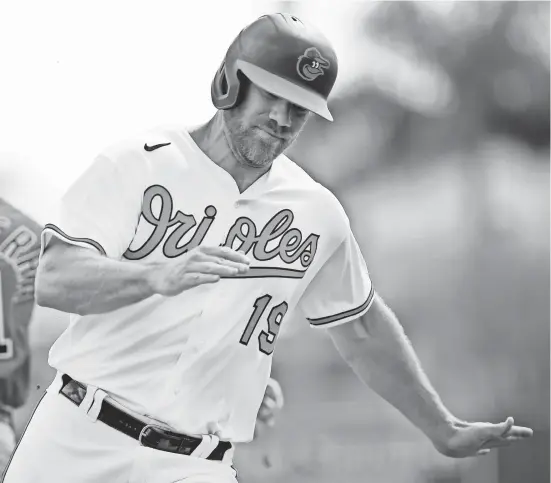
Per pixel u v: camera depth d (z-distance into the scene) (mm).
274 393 11391
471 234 48156
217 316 9492
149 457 9305
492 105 47406
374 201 48531
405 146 47781
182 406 9375
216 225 9586
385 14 46031
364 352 11203
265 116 9172
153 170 9359
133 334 9359
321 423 35531
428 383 11359
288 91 9070
